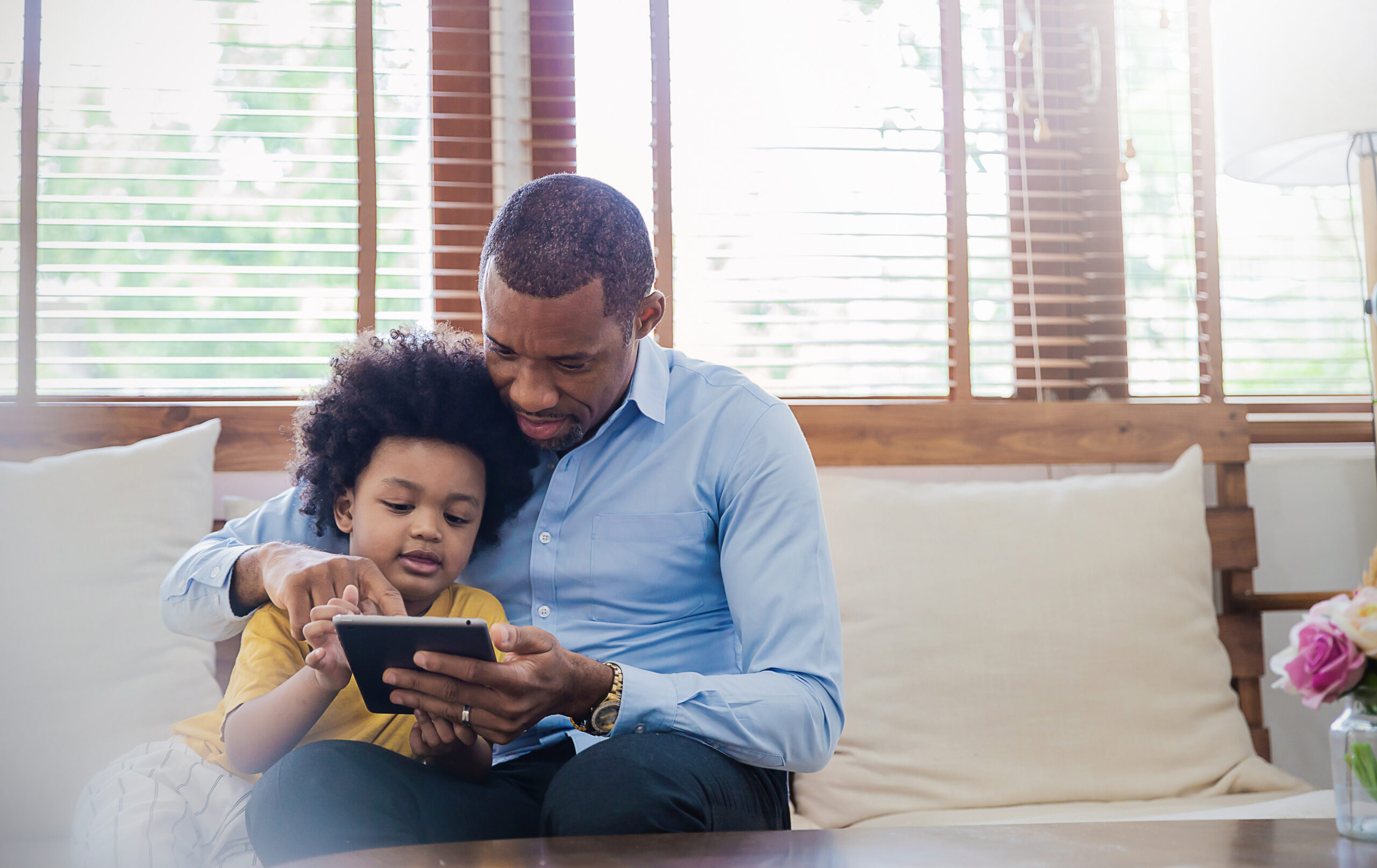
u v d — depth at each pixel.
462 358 1.20
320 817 0.83
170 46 1.81
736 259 1.95
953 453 1.86
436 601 1.15
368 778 0.85
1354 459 2.02
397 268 1.89
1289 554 1.98
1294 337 2.13
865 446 1.84
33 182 1.73
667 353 1.27
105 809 1.10
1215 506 1.93
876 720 1.58
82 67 1.78
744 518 1.12
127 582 1.46
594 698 0.94
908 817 1.50
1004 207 2.05
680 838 0.79
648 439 1.18
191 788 1.13
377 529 1.10
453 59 1.92
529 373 1.05
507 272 1.00
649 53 1.96
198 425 1.65
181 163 1.82
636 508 1.17
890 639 1.61
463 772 0.98
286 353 1.84
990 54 2.06
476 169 1.93
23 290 1.71
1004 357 2.06
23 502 1.45
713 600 1.17
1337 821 0.83
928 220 2.00
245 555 1.10
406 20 1.91
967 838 0.79
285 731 0.98
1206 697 1.66
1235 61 1.73
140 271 1.79
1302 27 1.64
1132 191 2.08
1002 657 1.61
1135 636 1.65
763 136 1.96
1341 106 1.61
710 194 1.94
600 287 1.02
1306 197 2.13
